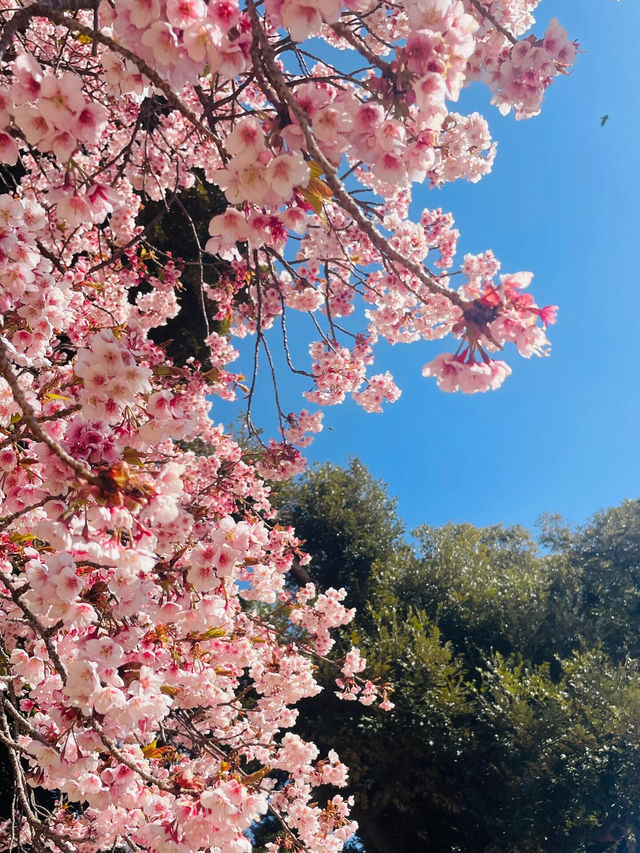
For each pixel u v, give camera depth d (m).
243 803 1.96
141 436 2.24
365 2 1.68
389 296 4.61
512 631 15.05
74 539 1.85
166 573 2.41
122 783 2.10
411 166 1.78
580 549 18.77
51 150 1.83
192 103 5.45
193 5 1.62
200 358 12.01
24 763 4.22
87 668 1.79
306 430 5.43
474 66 2.97
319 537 17.70
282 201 1.68
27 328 2.42
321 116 1.66
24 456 2.36
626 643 15.65
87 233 5.61
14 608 3.12
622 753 11.27
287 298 5.30
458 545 18.52
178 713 4.24
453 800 12.00
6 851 4.11
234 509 5.46
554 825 11.15
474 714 12.59
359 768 11.72
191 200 10.80
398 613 15.37
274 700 4.79
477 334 1.53
